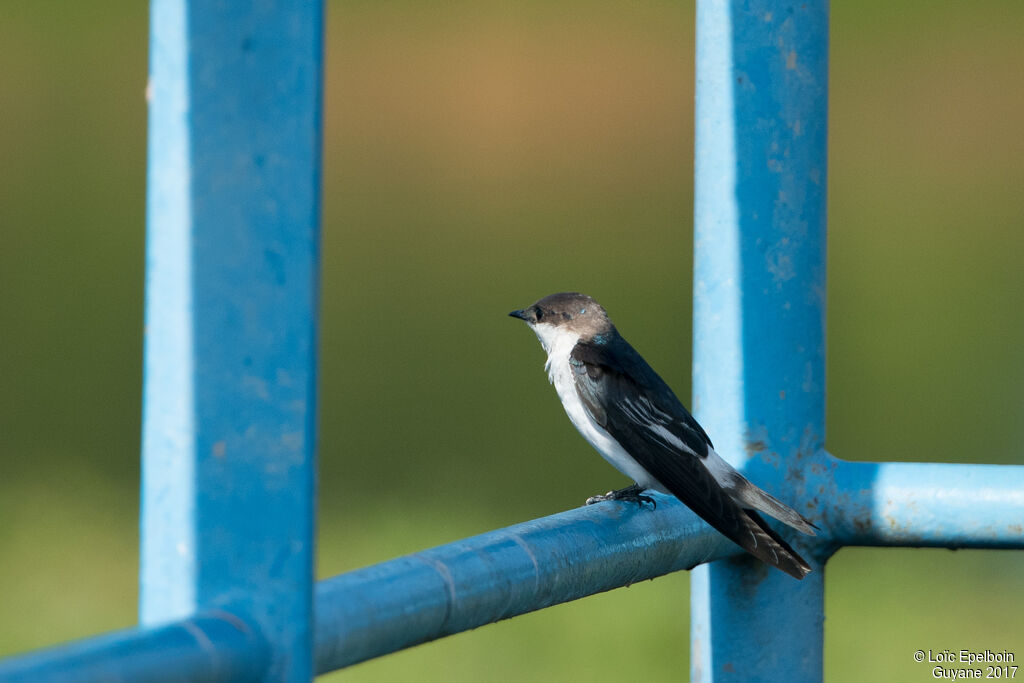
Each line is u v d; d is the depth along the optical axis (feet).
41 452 54.39
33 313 78.33
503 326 77.30
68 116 113.60
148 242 9.26
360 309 80.48
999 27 126.41
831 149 113.29
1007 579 43.86
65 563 42.04
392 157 111.75
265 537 9.07
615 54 122.42
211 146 9.11
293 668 9.00
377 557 41.88
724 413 16.85
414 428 58.49
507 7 131.13
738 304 16.79
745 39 16.55
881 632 38.68
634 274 87.56
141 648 7.98
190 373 9.15
